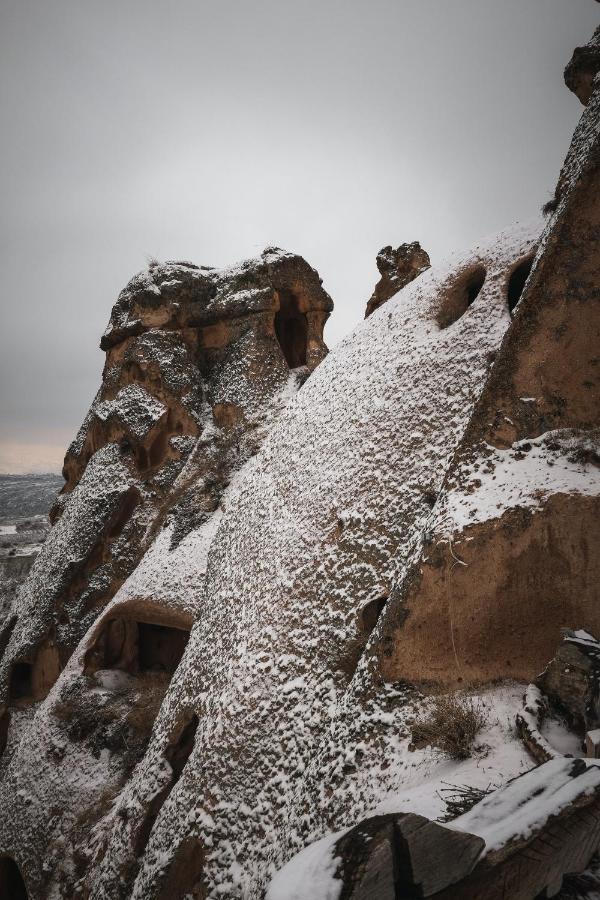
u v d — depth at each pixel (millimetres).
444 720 5879
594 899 3432
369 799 5883
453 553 6652
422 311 11406
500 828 3385
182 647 14680
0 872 13102
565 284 7199
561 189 8641
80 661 14727
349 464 10148
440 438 9062
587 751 4457
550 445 6887
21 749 14164
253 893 6805
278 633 9156
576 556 6262
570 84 10477
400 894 3174
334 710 7820
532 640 6398
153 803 9352
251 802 7777
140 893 8055
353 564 8938
